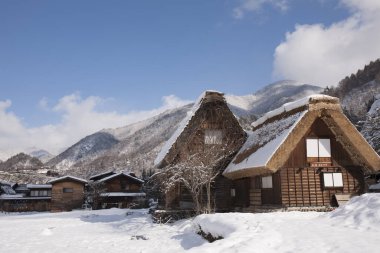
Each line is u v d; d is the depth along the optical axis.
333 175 18.97
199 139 23.44
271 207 18.70
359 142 18.56
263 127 22.58
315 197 18.58
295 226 11.44
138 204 47.16
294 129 17.95
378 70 113.50
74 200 51.19
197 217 14.74
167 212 20.92
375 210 11.54
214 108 23.91
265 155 18.25
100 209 48.84
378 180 26.80
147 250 13.27
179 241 14.19
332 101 18.66
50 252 14.10
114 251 13.52
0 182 64.56
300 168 18.77
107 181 52.94
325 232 10.26
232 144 23.77
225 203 23.06
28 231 21.78
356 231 10.30
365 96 96.06
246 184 21.75
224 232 11.37
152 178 24.91
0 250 14.84
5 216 40.41
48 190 57.72
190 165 20.36
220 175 23.34
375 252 7.78
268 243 9.06
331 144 19.28
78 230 21.77
